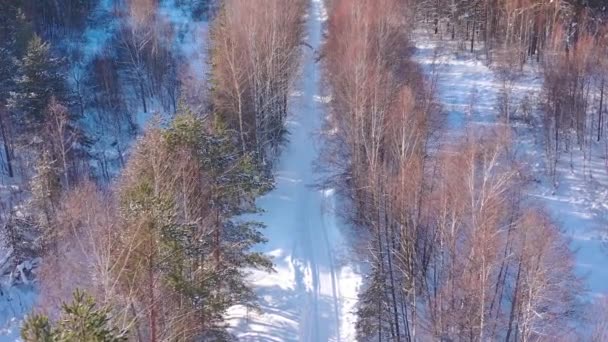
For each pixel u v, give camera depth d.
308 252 32.44
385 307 25.67
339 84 38.28
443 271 25.02
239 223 27.08
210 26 54.84
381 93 33.94
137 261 17.03
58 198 31.25
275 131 40.84
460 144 30.17
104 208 25.06
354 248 30.84
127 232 17.36
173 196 19.94
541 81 44.78
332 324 27.64
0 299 31.22
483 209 23.02
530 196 32.06
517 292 22.78
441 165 27.88
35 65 39.38
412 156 27.41
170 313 18.97
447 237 24.50
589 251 30.75
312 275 30.61
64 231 26.55
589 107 40.38
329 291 29.62
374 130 31.83
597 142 38.53
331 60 43.50
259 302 28.42
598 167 36.44
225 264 23.12
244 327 26.86
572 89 38.69
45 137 36.25
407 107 30.50
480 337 21.44
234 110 37.16
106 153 43.53
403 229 25.41
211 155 22.70
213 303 20.44
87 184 28.94
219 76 38.09
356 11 43.44
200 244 19.64
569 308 24.33
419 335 25.06
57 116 37.25
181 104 32.38
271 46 40.84
